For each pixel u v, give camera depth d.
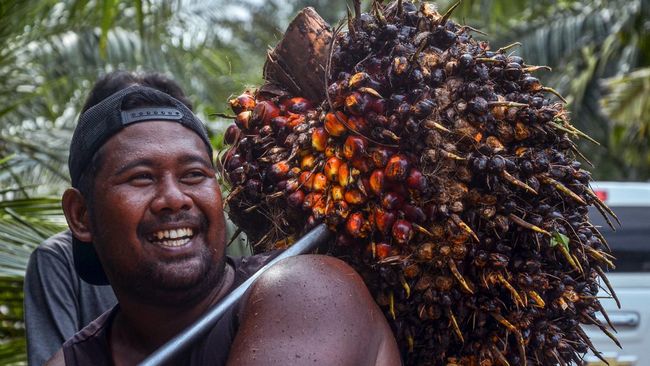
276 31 1.97
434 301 1.56
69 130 4.96
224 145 1.88
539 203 1.57
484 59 1.58
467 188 1.53
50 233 3.68
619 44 9.20
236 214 1.82
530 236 1.55
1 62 4.89
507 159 1.53
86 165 1.59
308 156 1.66
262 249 1.83
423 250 1.54
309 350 1.34
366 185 1.56
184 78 6.50
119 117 1.56
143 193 1.53
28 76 5.32
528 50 9.61
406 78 1.56
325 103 1.64
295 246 1.57
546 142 1.59
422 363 1.63
